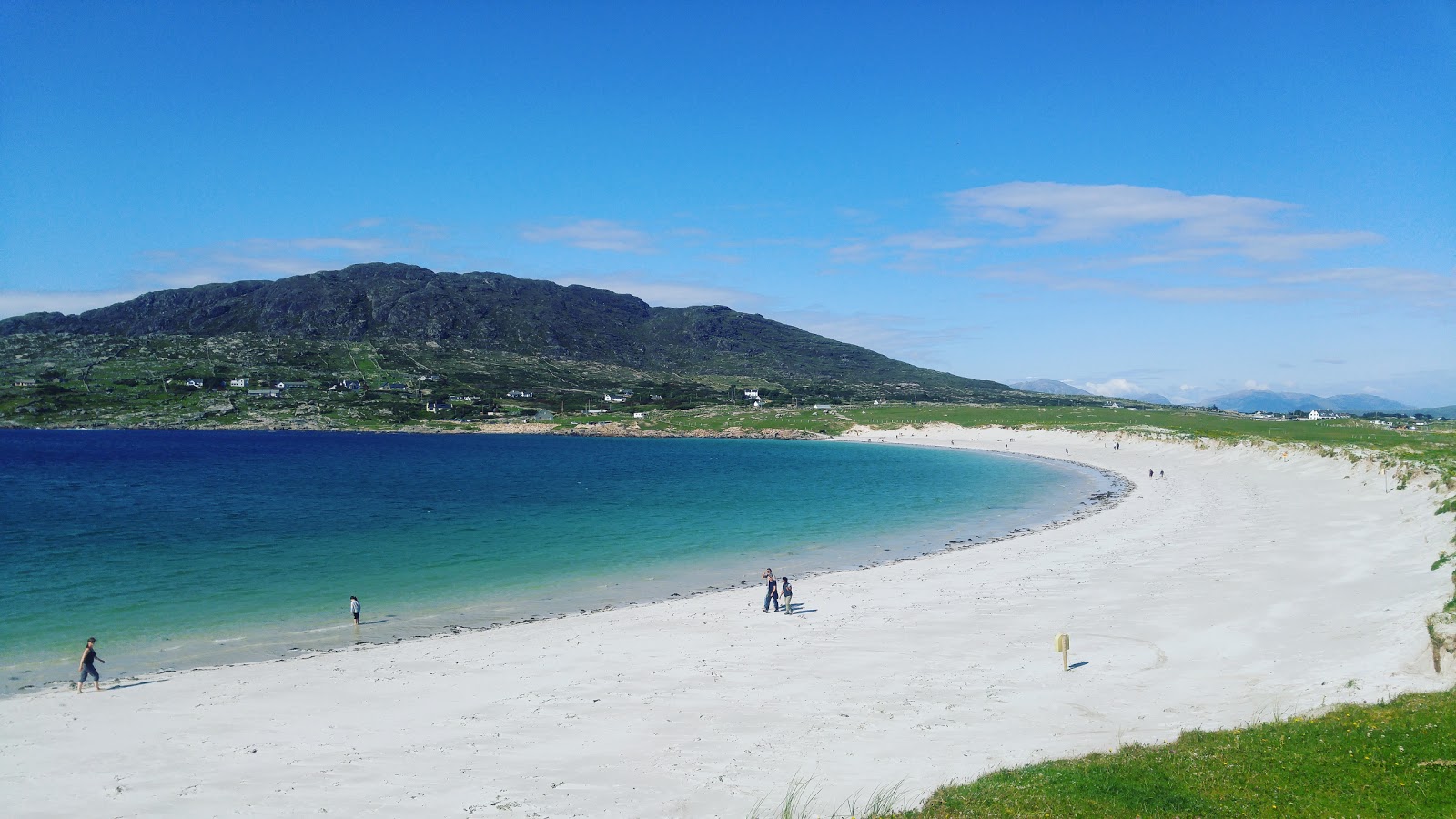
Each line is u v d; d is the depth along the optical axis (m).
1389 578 35.62
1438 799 13.88
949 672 27.70
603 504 83.50
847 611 37.72
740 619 36.88
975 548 55.19
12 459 131.75
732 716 23.98
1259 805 14.73
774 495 91.94
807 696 25.62
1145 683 25.17
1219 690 23.75
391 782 19.73
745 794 18.34
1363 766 15.59
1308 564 41.22
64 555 53.38
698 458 153.75
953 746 20.66
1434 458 68.81
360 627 36.69
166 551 55.03
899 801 17.16
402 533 63.97
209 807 18.47
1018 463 135.50
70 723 24.23
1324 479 79.12
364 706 25.64
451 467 130.12
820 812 17.02
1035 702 24.08
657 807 17.92
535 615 38.94
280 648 33.22
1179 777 16.33
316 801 18.72
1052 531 61.22
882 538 61.91
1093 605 36.19
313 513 75.31
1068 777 16.70
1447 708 17.62
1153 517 65.81
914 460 145.00
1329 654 25.86
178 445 168.62
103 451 149.25
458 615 39.00
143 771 20.67
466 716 24.53
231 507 79.31
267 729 23.69
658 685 27.28
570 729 23.25
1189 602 35.38
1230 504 69.75
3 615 38.22
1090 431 169.88
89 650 27.91
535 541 60.84
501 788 19.23
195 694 27.00
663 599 42.34
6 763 21.23
